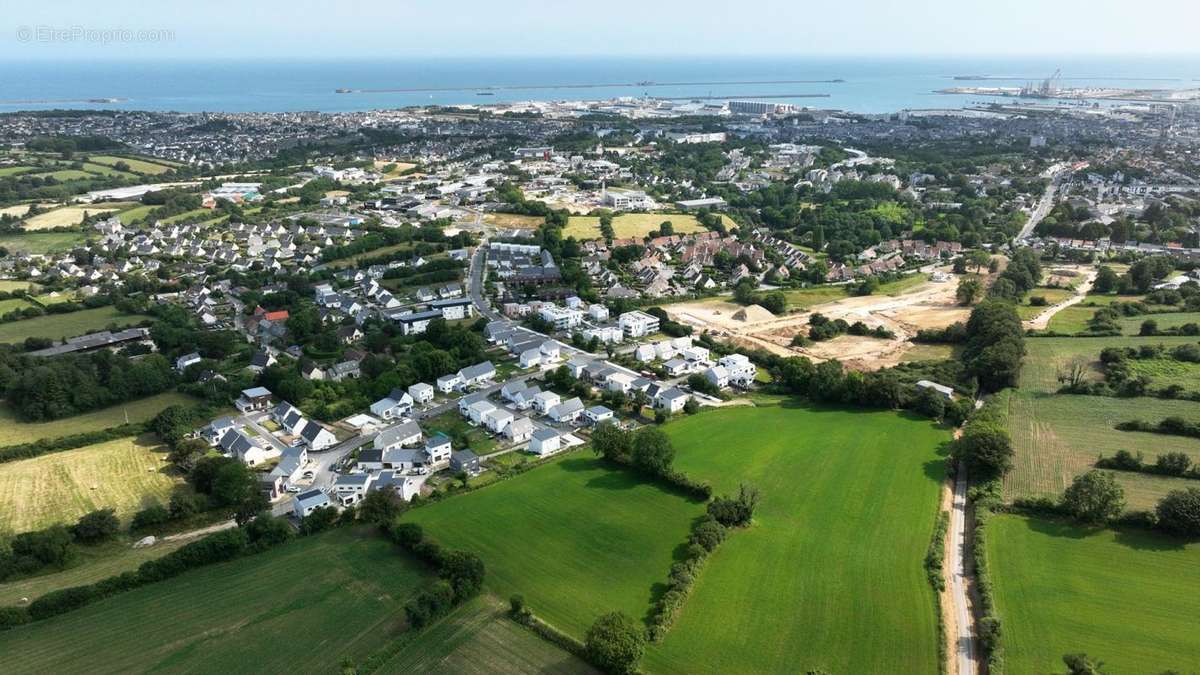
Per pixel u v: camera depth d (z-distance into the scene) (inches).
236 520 5211.6
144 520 5191.9
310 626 4146.2
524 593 4397.1
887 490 5546.3
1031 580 4434.1
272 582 4530.0
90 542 4995.1
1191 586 4330.7
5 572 4574.3
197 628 4136.3
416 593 4409.5
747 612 4200.3
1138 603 4205.2
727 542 4872.0
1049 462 5866.1
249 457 6151.6
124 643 4020.7
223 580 4554.6
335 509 5241.1
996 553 4712.1
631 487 5634.8
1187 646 3868.1
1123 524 4931.1
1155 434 6264.8
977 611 4229.8
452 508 5364.2
